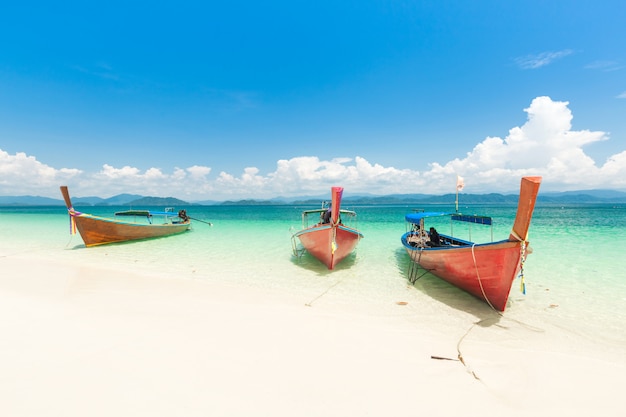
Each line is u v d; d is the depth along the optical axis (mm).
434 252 8320
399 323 5863
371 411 2828
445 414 2863
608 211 49125
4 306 5281
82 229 14000
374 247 14680
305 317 5656
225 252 13445
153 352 3729
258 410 2705
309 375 3414
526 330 5633
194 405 2709
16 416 2438
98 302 5957
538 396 3301
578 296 7469
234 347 4035
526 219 5684
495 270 6453
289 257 12367
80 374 3129
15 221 33094
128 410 2580
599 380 3730
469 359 4246
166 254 12961
